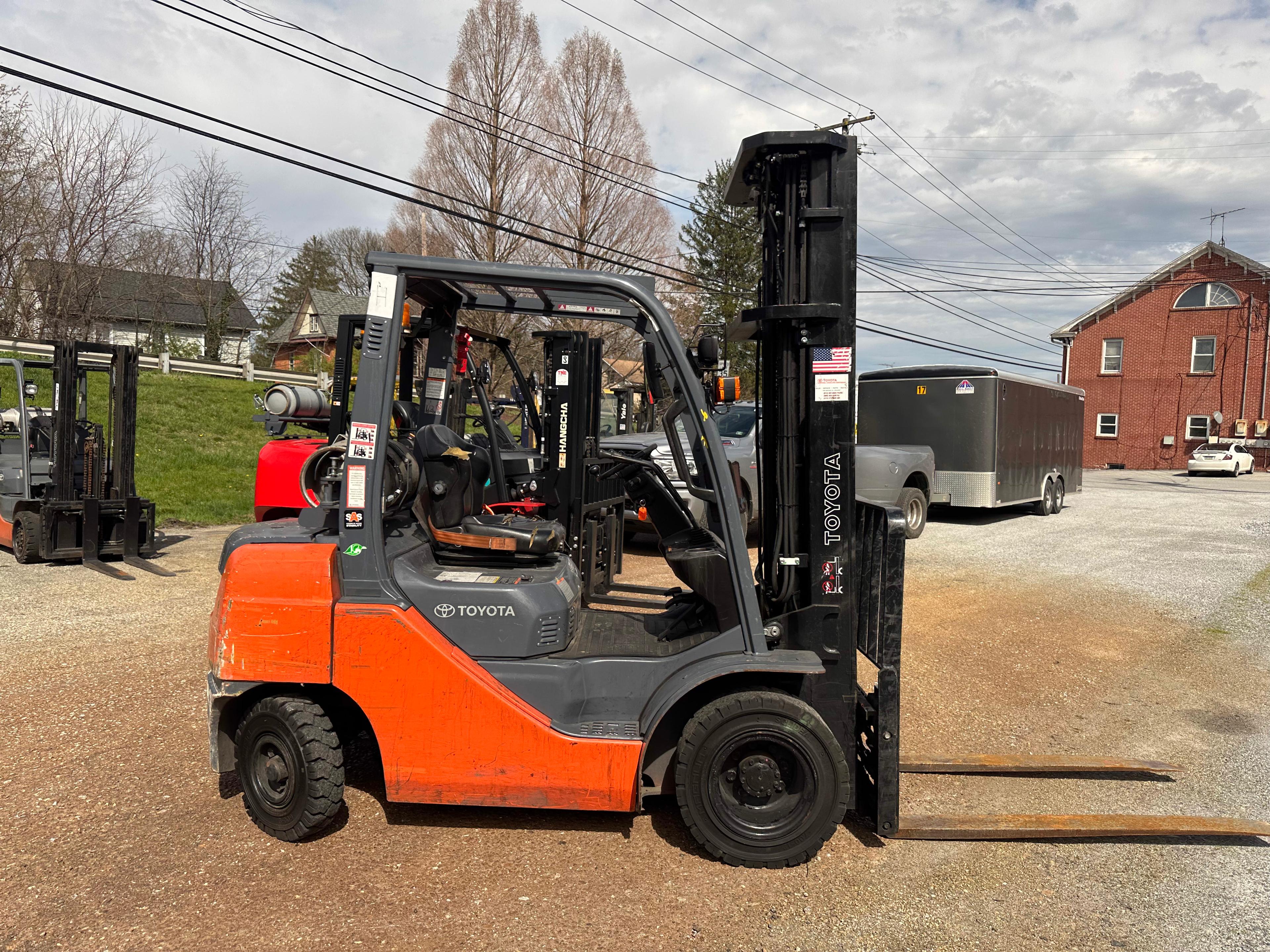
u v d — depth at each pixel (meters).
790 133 3.70
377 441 3.60
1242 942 3.16
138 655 6.38
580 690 3.67
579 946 3.03
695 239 43.47
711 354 3.78
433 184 30.69
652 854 3.70
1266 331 36.81
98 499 9.73
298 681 3.55
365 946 2.99
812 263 3.73
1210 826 3.89
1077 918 3.30
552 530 4.01
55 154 25.50
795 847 3.56
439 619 3.65
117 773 4.39
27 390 9.91
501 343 9.37
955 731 5.43
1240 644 7.70
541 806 3.56
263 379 24.75
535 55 29.75
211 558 10.43
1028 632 8.00
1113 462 40.84
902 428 16.34
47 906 3.19
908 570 11.04
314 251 69.31
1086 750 5.13
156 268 35.41
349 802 4.15
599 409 8.68
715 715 3.50
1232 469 33.84
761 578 4.18
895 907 3.34
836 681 3.74
